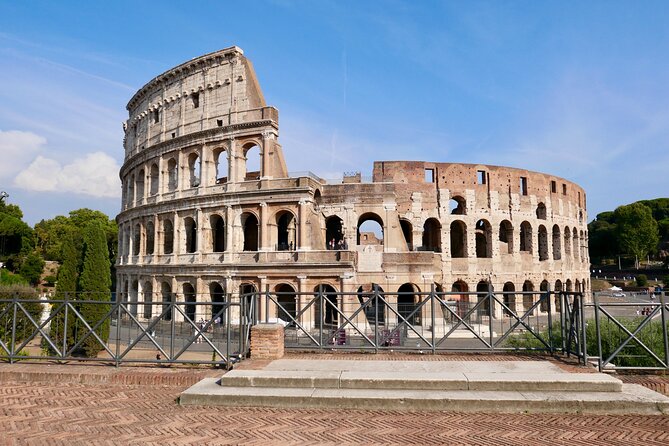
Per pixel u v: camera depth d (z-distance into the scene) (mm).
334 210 63438
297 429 13445
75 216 153625
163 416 14617
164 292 66625
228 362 19359
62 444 12383
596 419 14219
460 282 76750
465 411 14945
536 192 80688
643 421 14023
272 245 58156
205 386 16766
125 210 76062
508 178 77250
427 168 73938
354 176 66875
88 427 13672
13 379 18891
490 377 16484
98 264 48562
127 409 15336
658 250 167750
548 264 80312
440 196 72938
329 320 58219
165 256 66250
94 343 43375
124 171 81562
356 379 16484
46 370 19094
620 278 150625
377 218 65812
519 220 77312
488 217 74688
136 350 41781
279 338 20641
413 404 15164
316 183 61250
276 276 57000
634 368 18734
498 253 74562
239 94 61969
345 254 55969
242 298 21000
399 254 59750
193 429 13461
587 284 96250
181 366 20750
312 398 15414
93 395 16922
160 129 70625
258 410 15125
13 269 126062
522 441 12531
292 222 60031
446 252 71938
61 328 43125
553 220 83562
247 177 69625
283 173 60156
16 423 14039
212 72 64125
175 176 69250
